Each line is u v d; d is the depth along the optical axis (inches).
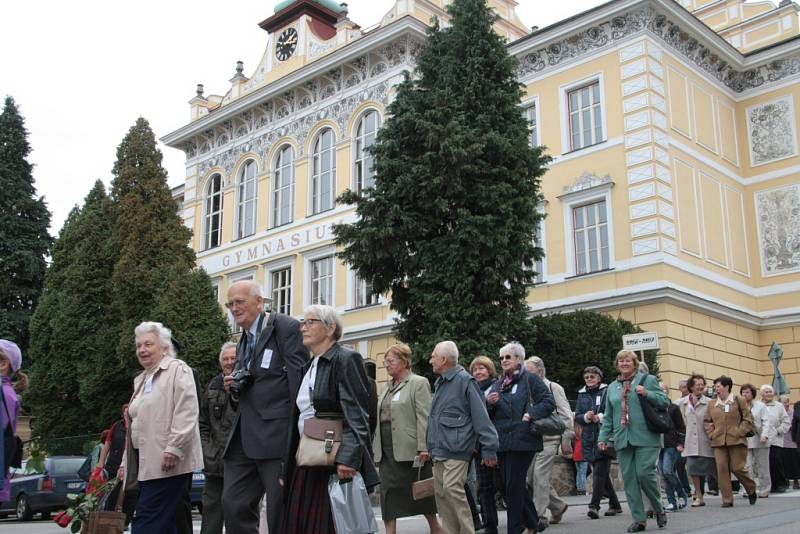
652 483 396.8
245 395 273.6
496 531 384.5
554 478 693.3
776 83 1189.1
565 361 822.5
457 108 759.7
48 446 1263.5
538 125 1144.8
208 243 1507.1
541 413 358.3
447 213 739.4
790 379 1110.4
